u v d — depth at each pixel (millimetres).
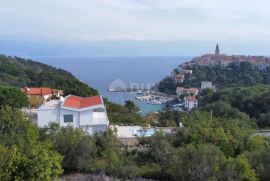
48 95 76750
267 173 34031
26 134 36875
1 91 60188
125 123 60594
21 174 23281
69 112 48219
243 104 107875
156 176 37656
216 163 32625
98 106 49125
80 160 38812
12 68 129375
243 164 32188
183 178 33469
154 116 84312
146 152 42125
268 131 56312
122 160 39812
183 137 43219
